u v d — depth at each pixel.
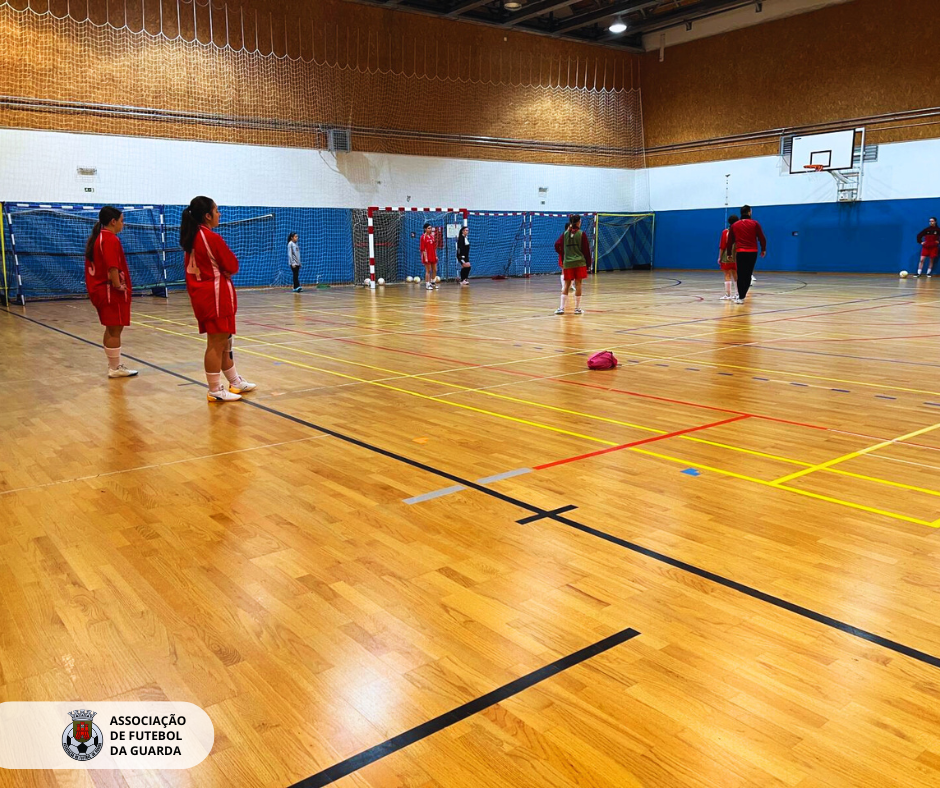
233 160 17.02
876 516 3.16
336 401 5.48
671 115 22.83
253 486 3.63
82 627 2.34
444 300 14.23
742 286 12.59
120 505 3.39
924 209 17.98
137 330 9.90
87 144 15.23
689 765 1.69
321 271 18.66
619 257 23.58
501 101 20.84
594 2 20.11
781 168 20.42
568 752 1.74
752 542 2.92
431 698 1.96
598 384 5.99
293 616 2.40
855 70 18.66
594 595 2.51
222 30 16.48
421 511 3.28
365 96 18.61
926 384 5.86
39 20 14.49
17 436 4.58
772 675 2.04
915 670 2.05
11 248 14.36
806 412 5.00
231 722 1.87
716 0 19.94
